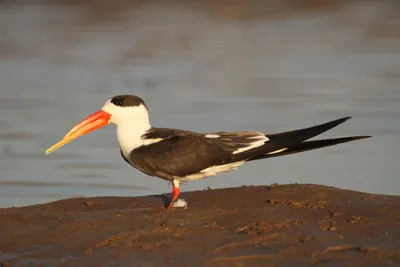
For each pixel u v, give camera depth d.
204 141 10.70
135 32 27.56
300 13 30.67
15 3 31.45
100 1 31.61
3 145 16.02
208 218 9.94
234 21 29.44
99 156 15.57
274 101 18.94
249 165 14.72
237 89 20.19
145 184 13.93
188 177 10.80
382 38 26.27
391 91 19.61
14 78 21.81
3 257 8.98
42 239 9.39
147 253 8.87
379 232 9.33
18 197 13.24
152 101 19.06
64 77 21.86
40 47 25.34
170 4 31.84
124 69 22.72
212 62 23.53
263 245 8.98
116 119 11.05
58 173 14.48
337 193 11.11
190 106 18.55
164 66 22.98
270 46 25.78
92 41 26.19
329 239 9.12
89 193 13.37
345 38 26.56
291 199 10.91
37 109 18.53
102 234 9.44
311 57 23.95
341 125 16.81
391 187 13.20
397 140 15.78
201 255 8.75
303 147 10.58
